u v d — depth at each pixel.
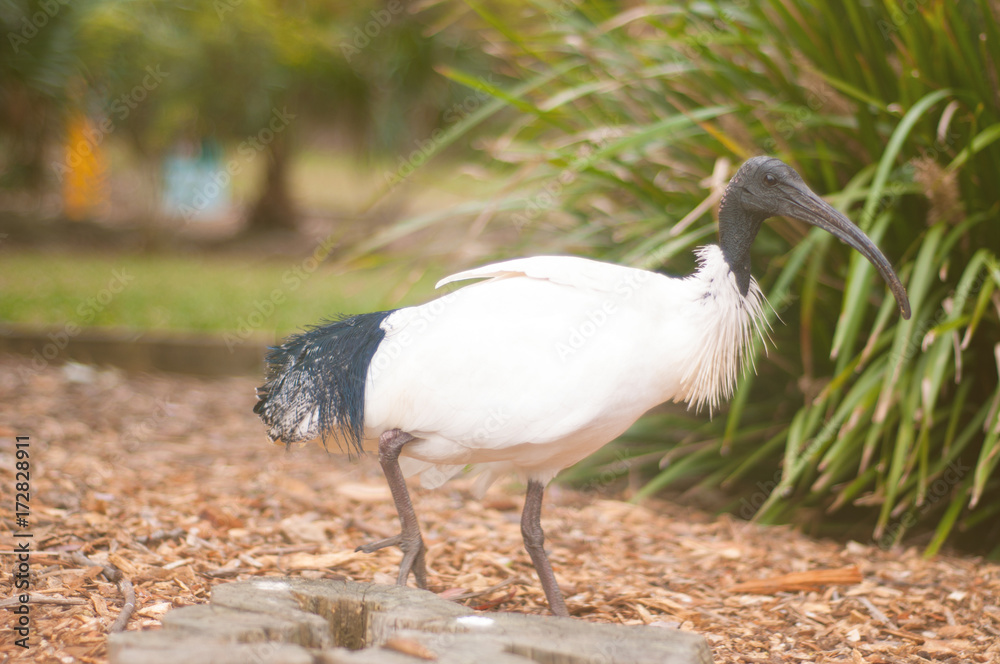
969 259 4.40
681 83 4.87
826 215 3.06
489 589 3.51
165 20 11.03
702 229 4.31
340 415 2.87
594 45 5.11
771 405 5.15
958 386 4.64
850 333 4.04
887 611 3.47
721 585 3.76
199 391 7.01
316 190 21.33
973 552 4.71
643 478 5.55
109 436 5.58
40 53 9.37
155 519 3.96
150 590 3.14
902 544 4.72
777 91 4.79
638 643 2.17
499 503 4.77
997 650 3.12
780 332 4.96
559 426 2.82
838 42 4.45
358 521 4.27
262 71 11.93
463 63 13.03
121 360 7.41
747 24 4.81
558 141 5.18
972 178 4.32
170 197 13.64
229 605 2.30
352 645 2.43
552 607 3.04
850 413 4.52
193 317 8.81
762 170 3.10
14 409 5.84
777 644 3.14
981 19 4.65
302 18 12.08
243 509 4.34
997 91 4.24
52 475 4.53
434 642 2.11
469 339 2.83
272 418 2.96
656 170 5.25
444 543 4.07
